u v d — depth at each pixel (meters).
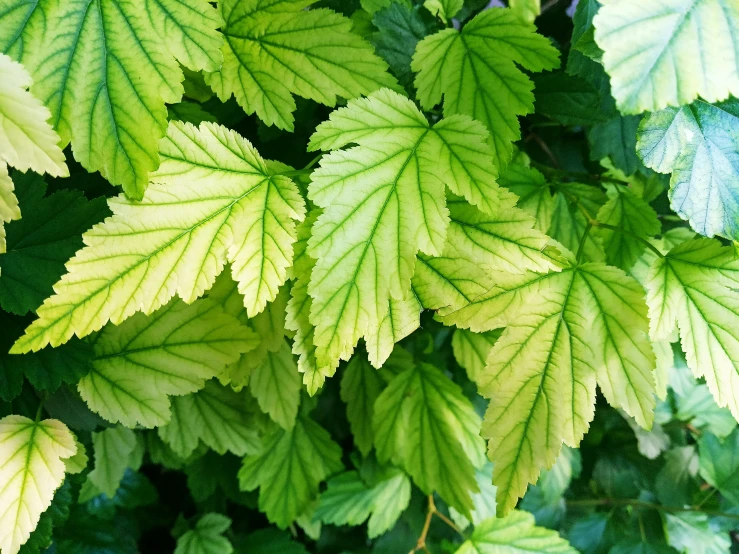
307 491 0.41
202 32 0.28
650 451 0.45
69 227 0.29
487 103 0.32
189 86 0.32
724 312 0.30
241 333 0.31
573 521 0.47
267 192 0.29
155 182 0.28
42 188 0.29
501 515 0.30
